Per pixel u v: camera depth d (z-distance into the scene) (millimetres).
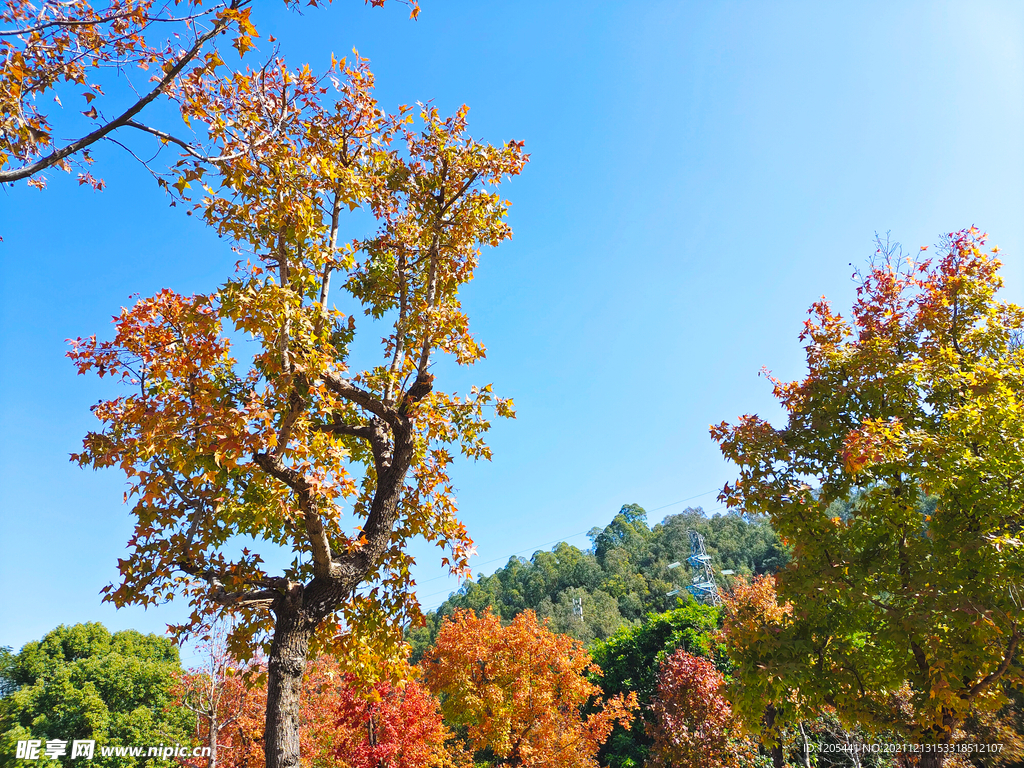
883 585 8570
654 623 27141
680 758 14648
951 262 10047
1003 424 7762
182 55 4777
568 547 86812
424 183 9102
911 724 8688
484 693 19781
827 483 9773
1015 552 7504
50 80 4645
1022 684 7570
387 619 8695
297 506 6898
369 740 15172
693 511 92500
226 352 6484
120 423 6656
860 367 9656
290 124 6812
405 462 8125
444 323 8117
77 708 24562
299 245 6578
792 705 9273
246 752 18031
